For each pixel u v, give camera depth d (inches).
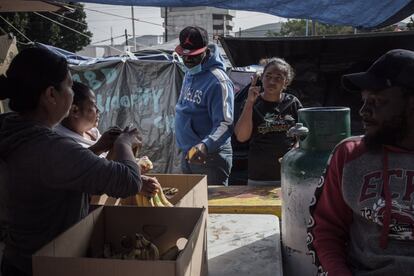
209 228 88.0
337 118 70.2
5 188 56.9
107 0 137.3
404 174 50.7
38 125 56.2
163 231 63.8
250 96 124.5
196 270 54.6
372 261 51.5
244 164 197.2
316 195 58.9
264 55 225.3
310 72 215.0
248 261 73.6
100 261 45.3
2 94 56.4
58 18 859.4
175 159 291.9
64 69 57.5
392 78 49.8
